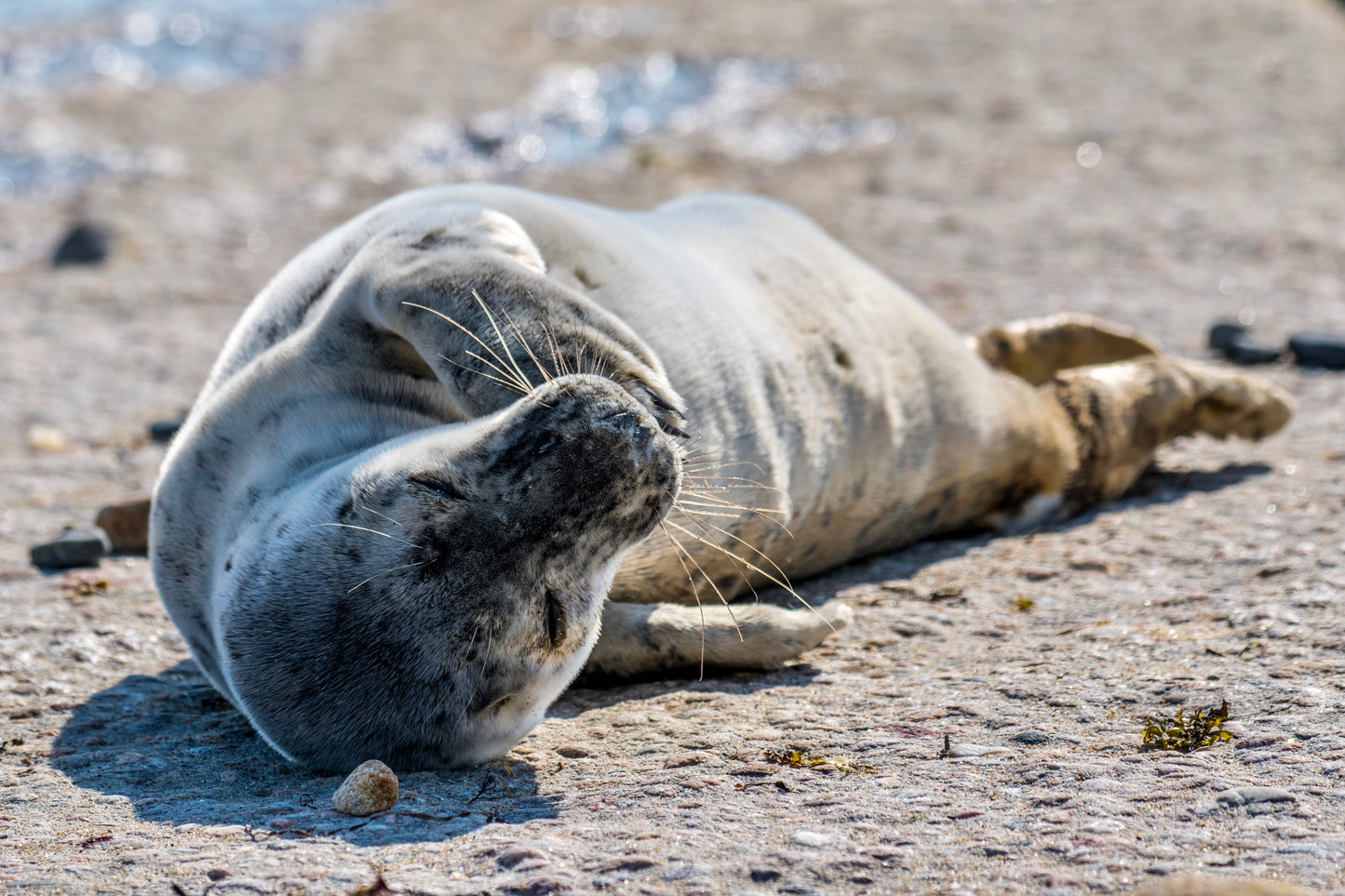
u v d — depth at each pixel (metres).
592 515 11.15
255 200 41.53
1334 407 22.11
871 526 17.58
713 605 16.06
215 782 12.02
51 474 22.94
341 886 9.34
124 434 24.98
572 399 11.15
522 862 9.57
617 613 14.30
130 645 16.02
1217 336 25.61
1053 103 47.94
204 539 13.59
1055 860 9.18
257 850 10.09
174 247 37.69
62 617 16.75
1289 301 28.16
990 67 53.94
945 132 45.53
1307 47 53.16
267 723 11.89
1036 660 13.55
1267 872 8.78
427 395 13.62
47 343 30.66
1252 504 17.78
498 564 11.12
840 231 36.00
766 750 11.89
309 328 13.95
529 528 11.09
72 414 26.12
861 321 17.61
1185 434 19.64
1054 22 61.00
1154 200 36.72
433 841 10.18
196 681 15.07
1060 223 35.34
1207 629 13.76
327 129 48.84
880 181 40.56
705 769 11.53
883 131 46.41
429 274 12.89
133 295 34.09
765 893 8.97
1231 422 19.73
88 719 13.91
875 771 11.17
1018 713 12.23
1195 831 9.45
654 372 12.41
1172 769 10.56
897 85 52.12
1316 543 15.91
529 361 12.12
